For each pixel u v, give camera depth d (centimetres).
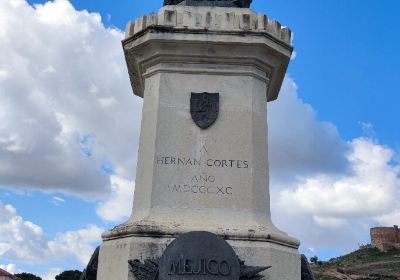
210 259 376
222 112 457
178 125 452
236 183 436
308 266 437
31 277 3053
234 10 482
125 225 418
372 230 6519
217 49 466
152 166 440
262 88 480
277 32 479
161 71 471
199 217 420
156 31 462
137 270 383
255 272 383
